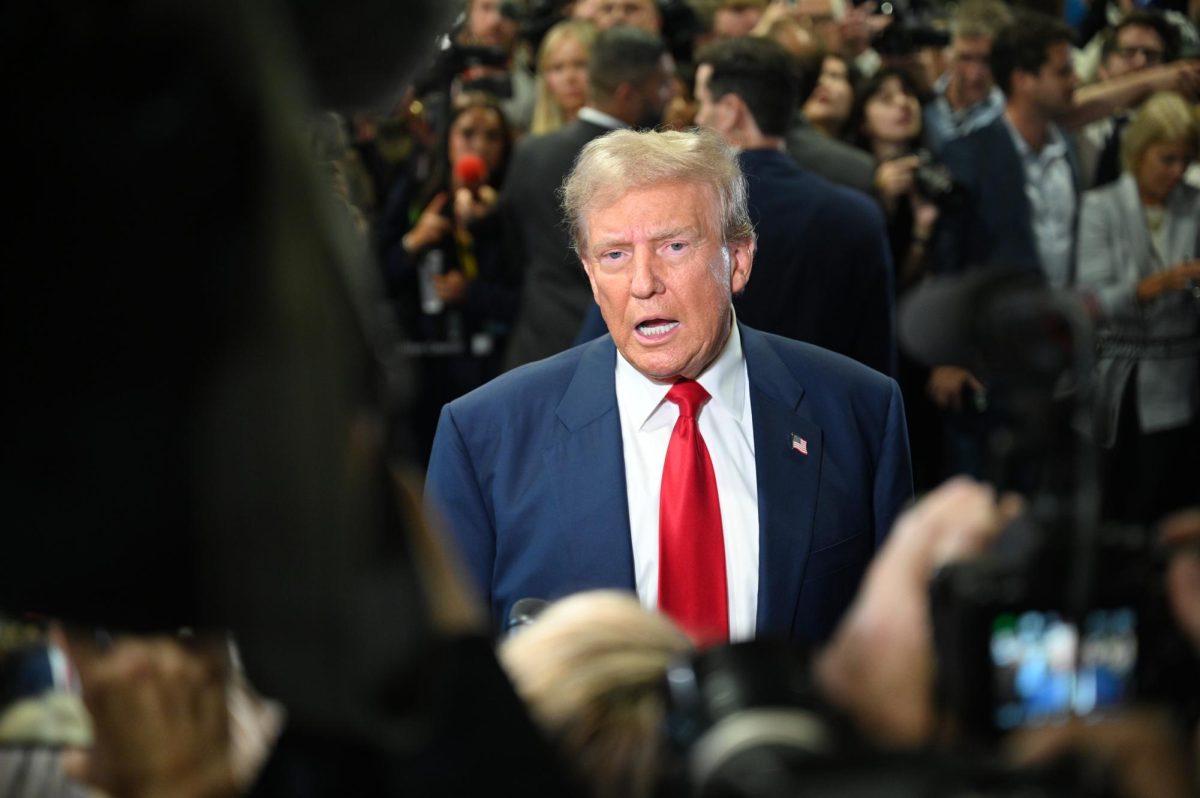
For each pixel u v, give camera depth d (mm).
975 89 4980
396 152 4629
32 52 473
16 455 477
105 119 475
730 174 2324
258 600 469
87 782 878
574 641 837
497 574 2332
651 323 2246
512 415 2367
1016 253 4832
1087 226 4824
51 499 478
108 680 748
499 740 613
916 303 1313
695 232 2234
